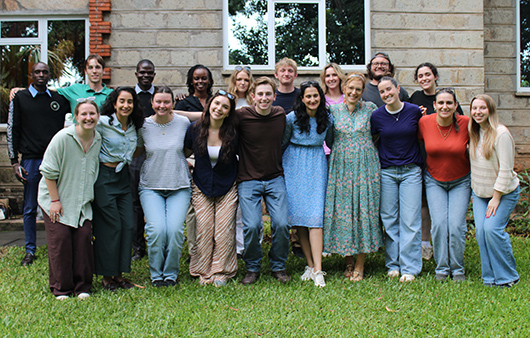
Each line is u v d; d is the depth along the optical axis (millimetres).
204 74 4824
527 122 8016
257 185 4000
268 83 3881
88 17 7492
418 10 7184
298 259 4812
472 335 2953
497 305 3428
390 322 3152
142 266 4520
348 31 7332
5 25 7590
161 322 3115
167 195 4023
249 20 7289
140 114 3871
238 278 4109
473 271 4379
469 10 7215
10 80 7668
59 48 7586
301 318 3199
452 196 4105
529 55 8086
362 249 4070
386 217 4211
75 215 3570
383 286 3887
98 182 3701
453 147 3971
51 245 3559
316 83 3965
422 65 4730
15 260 4754
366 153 4109
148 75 4930
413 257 4129
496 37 8000
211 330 3000
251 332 2977
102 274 3754
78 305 3418
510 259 3938
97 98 4824
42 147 4664
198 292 3742
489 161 3883
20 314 3256
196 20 7055
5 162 7594
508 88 8016
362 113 4141
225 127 3939
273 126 3969
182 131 4062
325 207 4098
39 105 4637
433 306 3426
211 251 4145
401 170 4121
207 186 4039
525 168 7789
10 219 7039
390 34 7195
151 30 7020
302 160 4102
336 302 3500
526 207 6832
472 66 7238
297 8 7340
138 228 4836
